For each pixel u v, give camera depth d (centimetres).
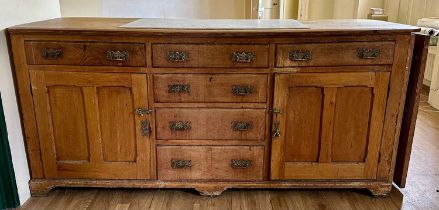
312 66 166
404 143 184
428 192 195
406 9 437
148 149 179
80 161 182
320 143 179
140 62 165
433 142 263
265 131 177
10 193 174
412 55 169
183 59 164
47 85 170
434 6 407
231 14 405
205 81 168
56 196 188
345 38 162
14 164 174
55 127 177
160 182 184
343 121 176
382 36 162
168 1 404
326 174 184
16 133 175
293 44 163
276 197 189
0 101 162
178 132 176
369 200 187
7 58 166
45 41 163
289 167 182
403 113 182
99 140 179
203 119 175
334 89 170
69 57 165
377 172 184
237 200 186
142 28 166
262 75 168
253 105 172
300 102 172
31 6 188
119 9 408
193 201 185
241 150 180
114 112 174
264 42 162
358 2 445
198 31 160
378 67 167
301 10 449
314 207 181
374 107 173
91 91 170
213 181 185
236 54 164
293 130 177
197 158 181
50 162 182
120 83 169
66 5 405
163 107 173
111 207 179
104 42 163
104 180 185
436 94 345
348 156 182
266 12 411
